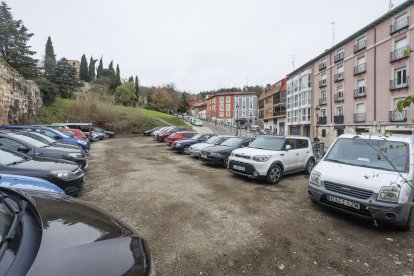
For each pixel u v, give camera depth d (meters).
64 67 42.47
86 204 2.71
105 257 1.69
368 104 23.94
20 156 5.36
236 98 75.94
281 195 6.02
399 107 2.19
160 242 3.54
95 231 2.01
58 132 12.32
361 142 5.33
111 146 19.06
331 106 29.91
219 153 9.71
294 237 3.81
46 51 59.91
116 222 2.37
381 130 22.27
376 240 3.78
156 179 7.46
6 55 31.86
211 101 82.56
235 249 3.41
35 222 1.92
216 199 5.59
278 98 49.56
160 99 69.62
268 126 57.97
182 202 5.29
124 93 53.38
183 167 9.77
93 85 62.56
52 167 5.05
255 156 7.17
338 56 28.61
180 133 16.97
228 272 2.90
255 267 3.02
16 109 18.86
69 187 4.98
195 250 3.35
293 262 3.14
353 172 4.55
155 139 25.20
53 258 1.54
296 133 40.50
